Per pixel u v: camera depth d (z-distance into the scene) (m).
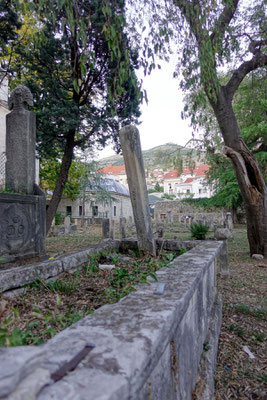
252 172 8.35
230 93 8.25
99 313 1.18
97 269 3.83
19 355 0.73
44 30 7.83
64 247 8.98
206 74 5.40
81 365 0.74
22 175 5.44
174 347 1.29
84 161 22.92
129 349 0.84
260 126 13.26
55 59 8.46
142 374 0.79
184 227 20.16
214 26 5.70
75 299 2.69
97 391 0.62
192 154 10.84
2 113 14.68
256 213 8.33
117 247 5.20
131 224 19.70
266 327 3.64
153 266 3.53
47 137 9.16
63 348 0.84
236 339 3.30
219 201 23.64
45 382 0.63
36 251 5.18
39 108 9.12
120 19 3.96
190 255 2.81
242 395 2.32
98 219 24.91
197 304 2.05
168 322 1.10
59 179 9.75
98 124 9.03
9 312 1.90
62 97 8.69
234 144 8.25
